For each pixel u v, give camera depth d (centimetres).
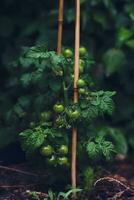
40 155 394
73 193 374
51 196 371
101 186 396
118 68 512
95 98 371
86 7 525
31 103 407
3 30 569
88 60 394
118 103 558
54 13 521
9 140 421
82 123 381
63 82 380
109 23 532
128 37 513
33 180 403
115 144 499
